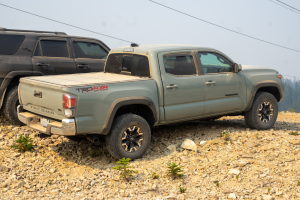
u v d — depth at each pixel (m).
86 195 3.75
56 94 4.23
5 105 6.09
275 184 4.16
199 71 5.58
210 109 5.70
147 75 5.15
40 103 4.57
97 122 4.34
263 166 4.68
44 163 4.61
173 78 5.21
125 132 4.66
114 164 4.68
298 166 4.68
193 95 5.44
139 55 5.31
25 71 6.36
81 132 4.23
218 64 5.93
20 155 4.84
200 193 3.90
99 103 4.33
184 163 4.73
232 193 3.87
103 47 7.87
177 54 5.38
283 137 5.94
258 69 6.55
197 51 5.66
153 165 4.62
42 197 3.66
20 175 4.14
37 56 6.63
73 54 7.18
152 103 4.87
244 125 7.02
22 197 3.62
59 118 4.28
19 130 6.00
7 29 6.64
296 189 4.04
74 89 4.13
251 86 6.21
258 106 6.35
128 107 4.94
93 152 4.97
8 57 6.23
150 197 3.75
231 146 5.45
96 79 4.79
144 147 4.87
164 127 6.53
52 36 6.93
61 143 5.50
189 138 5.80
